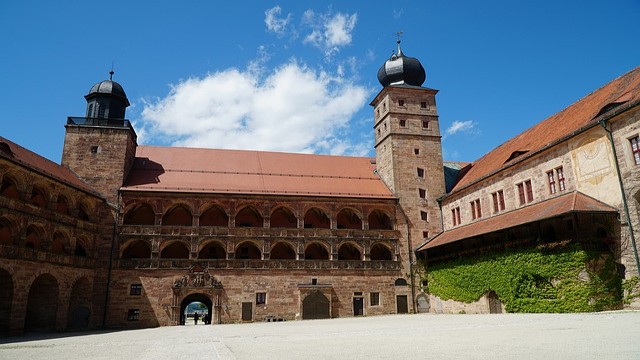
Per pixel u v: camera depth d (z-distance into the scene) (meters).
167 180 57.25
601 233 37.38
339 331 29.50
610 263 35.75
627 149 35.34
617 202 35.94
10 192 47.44
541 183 44.72
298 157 68.25
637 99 34.38
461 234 52.44
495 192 52.03
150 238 53.44
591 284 34.84
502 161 53.50
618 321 23.92
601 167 37.69
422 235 60.84
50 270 43.84
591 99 45.91
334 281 56.50
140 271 52.19
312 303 54.97
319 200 58.88
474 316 40.94
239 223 59.31
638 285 33.78
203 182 57.94
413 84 67.62
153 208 54.56
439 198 62.56
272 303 54.19
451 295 53.06
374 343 20.17
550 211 38.66
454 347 17.14
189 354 19.08
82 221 49.72
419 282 58.88
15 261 39.53
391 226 60.94
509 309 42.81
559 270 37.22
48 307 44.66
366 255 58.47
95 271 51.34
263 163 64.75
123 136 56.38
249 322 52.97
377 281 57.72
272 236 56.38
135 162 59.97
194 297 56.56
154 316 51.25
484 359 13.70
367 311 56.44
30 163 43.97
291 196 57.88
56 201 46.25
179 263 53.12
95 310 50.31
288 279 55.34
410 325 32.31
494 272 45.44
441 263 55.91
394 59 68.12
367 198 60.12
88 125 56.25
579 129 39.50
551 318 30.08
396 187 61.81
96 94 59.16
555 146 42.78
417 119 65.50
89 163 54.81
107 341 28.56
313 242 57.44
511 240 43.72
